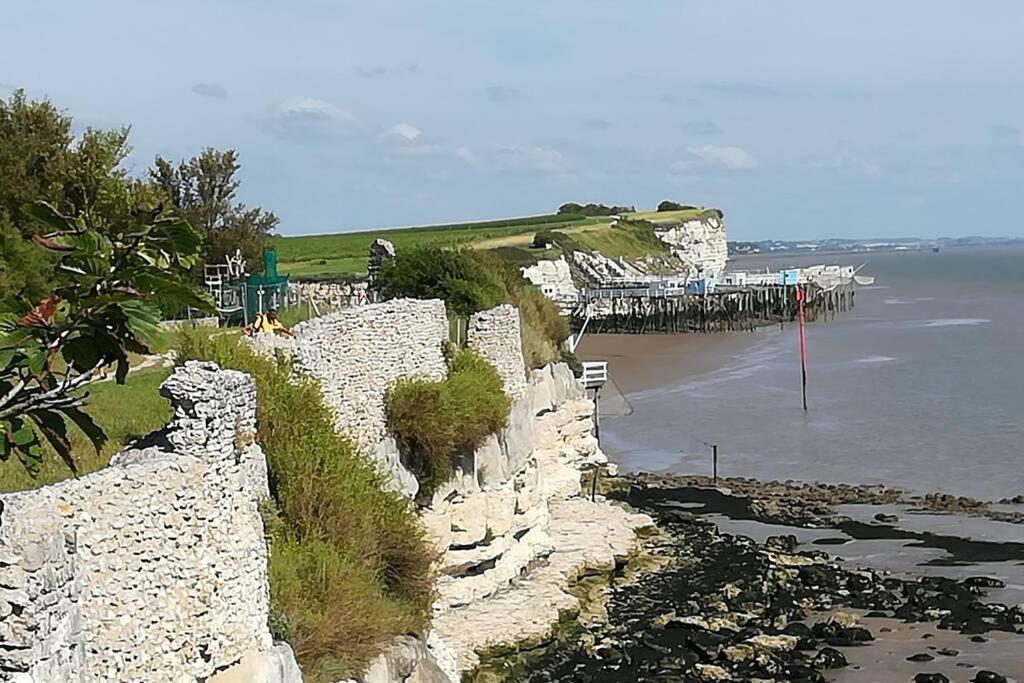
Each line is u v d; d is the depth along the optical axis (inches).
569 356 2357.3
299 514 917.8
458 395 1311.5
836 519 1959.9
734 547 1774.1
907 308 6373.0
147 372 1123.3
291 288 1667.1
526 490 1530.5
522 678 1255.5
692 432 2760.8
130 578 629.9
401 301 1296.8
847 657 1315.2
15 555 518.3
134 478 641.6
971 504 2022.6
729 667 1273.4
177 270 310.3
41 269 676.7
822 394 3255.4
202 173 2103.8
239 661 708.7
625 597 1535.4
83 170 1347.2
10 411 289.1
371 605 888.9
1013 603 1499.8
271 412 947.3
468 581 1370.6
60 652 539.2
